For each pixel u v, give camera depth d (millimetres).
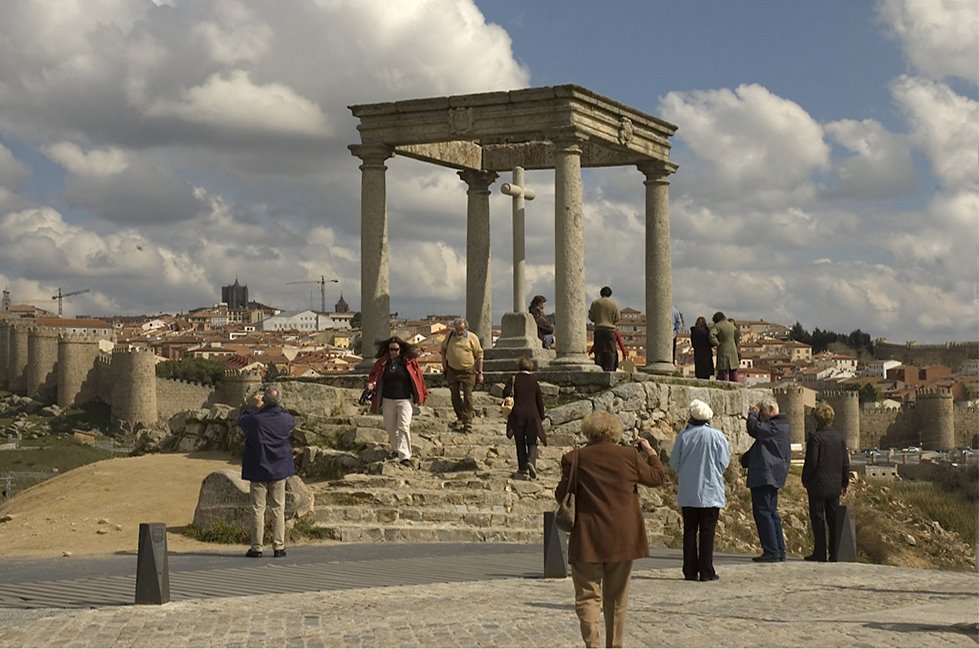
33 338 195500
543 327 38031
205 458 31375
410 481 26344
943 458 113688
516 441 26875
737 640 13125
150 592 15125
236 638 12930
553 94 33375
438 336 198375
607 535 12094
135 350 185875
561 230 33438
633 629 13812
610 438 12461
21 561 20328
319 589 16797
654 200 38281
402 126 35219
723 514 30375
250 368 198875
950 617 15039
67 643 12625
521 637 13078
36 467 148750
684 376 38406
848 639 13250
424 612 14672
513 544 23266
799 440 165000
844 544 21734
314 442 29656
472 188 40594
